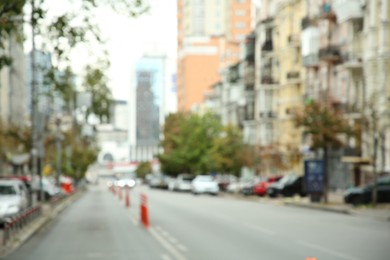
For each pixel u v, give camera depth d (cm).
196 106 13575
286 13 7619
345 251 1792
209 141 9000
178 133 9894
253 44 9244
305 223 2836
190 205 4569
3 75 7419
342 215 3394
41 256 1758
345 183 5606
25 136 5525
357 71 5391
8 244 1908
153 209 4066
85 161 9562
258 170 6681
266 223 2847
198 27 17162
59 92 2153
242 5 17250
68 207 4531
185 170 9425
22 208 2888
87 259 1683
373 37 4934
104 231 2531
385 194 3922
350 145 5456
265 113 8119
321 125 4194
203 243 2031
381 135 3978
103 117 6800
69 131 8294
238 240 2116
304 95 6731
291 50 7456
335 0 5550
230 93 10550
